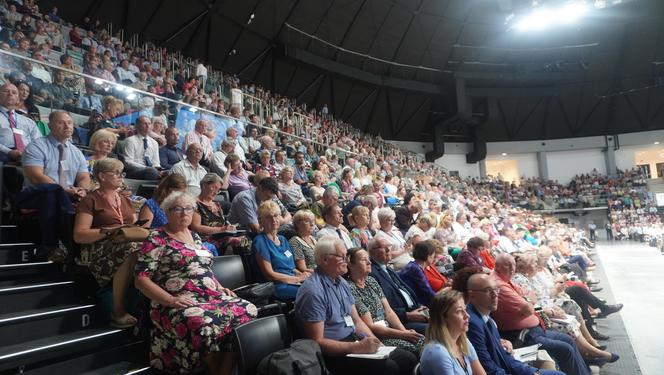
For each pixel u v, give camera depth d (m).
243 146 8.20
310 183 8.05
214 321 2.59
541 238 12.89
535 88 25.33
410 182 14.60
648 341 5.55
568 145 28.88
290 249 4.09
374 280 3.90
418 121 25.59
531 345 4.08
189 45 15.87
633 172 28.12
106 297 2.98
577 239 17.73
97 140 4.30
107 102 5.75
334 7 18.33
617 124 28.19
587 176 28.73
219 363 2.66
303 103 20.67
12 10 8.52
